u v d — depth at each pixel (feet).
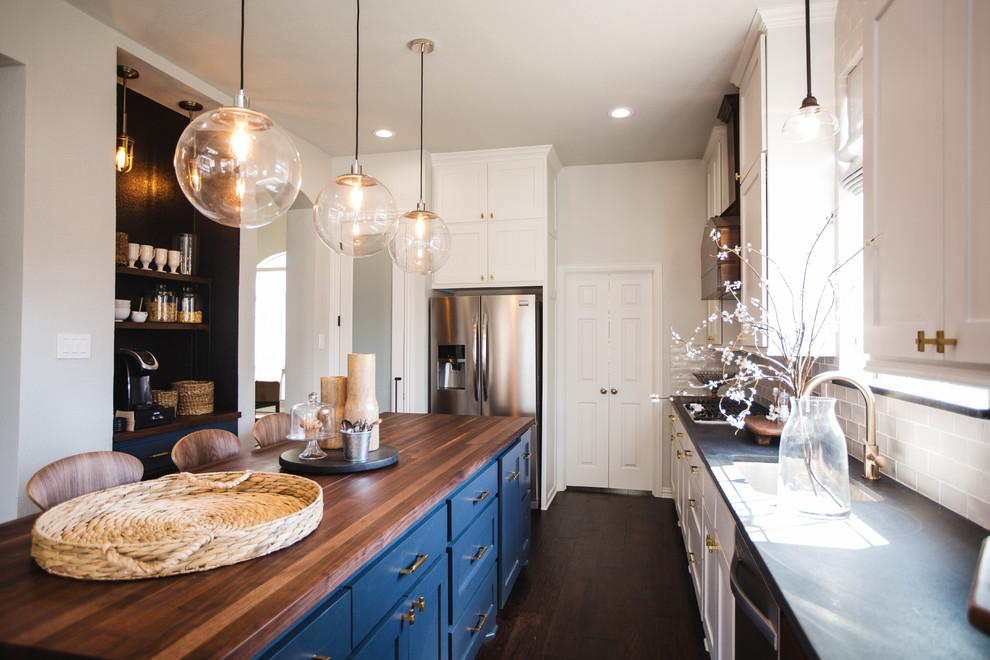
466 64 9.98
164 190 11.72
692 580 9.61
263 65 10.07
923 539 4.36
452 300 14.58
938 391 5.35
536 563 10.68
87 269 8.34
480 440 8.10
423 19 8.55
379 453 6.82
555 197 15.97
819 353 7.78
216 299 12.01
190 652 2.60
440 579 5.89
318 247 14.80
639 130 13.12
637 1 8.06
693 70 10.12
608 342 15.85
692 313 15.17
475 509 7.06
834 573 3.75
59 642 2.68
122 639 2.71
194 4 8.14
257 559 3.74
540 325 15.20
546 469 14.53
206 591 3.25
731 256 10.22
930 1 3.62
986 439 4.53
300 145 13.93
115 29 8.81
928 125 3.66
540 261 14.33
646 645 7.78
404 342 14.87
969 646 2.84
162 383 11.56
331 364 15.16
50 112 7.82
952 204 3.36
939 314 3.51
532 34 8.96
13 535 4.23
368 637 4.30
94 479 5.35
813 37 8.16
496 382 14.26
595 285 15.99
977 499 4.66
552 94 11.17
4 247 7.51
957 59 3.30
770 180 8.14
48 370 7.77
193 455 6.75
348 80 10.62
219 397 11.98
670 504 14.53
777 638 3.69
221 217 5.46
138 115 11.14
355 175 7.00
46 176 7.76
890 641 2.89
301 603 3.19
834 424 4.95
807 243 8.00
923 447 5.50
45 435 7.72
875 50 4.51
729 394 6.88
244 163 5.10
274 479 5.15
